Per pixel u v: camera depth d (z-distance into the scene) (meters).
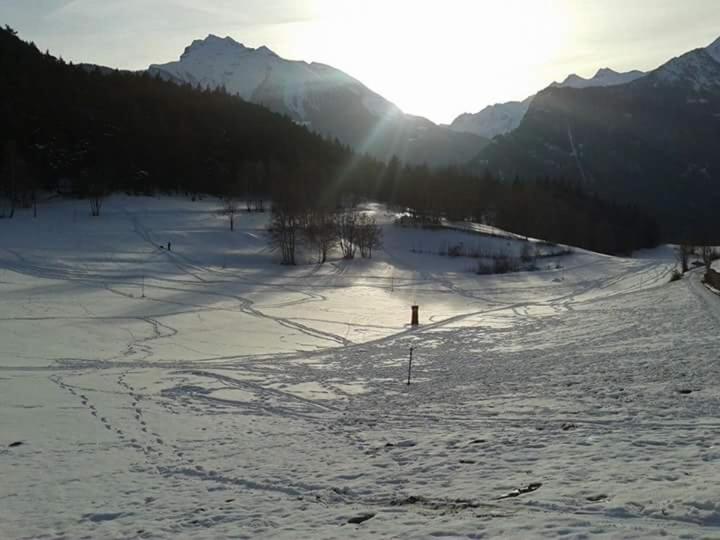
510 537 7.06
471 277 76.81
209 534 8.16
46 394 20.20
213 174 142.38
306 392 20.20
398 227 109.44
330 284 66.75
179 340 33.78
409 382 20.80
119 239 88.56
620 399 15.06
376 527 7.86
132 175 133.25
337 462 11.53
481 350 28.06
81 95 151.12
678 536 6.66
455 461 10.90
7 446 13.98
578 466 9.77
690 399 14.29
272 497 9.75
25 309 42.59
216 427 15.60
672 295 43.16
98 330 36.06
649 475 8.89
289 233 84.50
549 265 89.75
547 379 19.00
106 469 12.10
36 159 126.81
